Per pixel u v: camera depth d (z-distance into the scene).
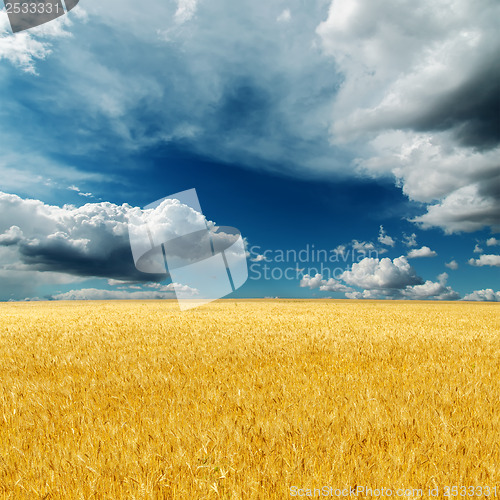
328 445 3.21
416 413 3.98
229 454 2.96
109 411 4.21
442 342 10.18
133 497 2.43
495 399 4.61
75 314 22.77
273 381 5.62
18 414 4.18
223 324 15.08
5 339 11.05
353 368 6.65
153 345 9.58
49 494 2.49
